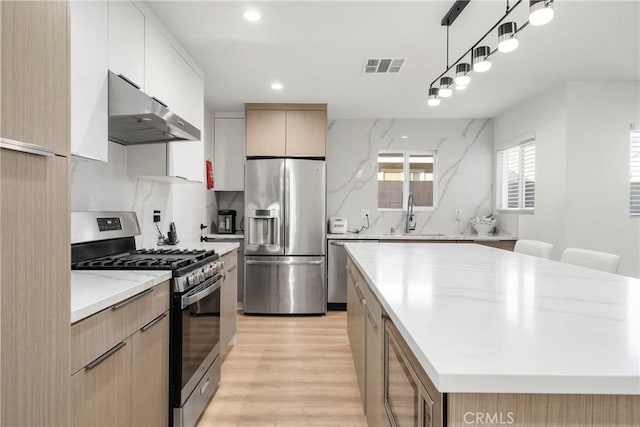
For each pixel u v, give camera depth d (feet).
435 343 2.45
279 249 13.67
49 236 3.23
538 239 12.94
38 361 3.09
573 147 11.57
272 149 14.15
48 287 3.21
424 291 3.98
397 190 16.81
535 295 3.80
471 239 14.23
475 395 2.10
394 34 8.57
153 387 5.15
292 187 13.67
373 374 5.16
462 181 16.44
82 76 5.14
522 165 14.29
